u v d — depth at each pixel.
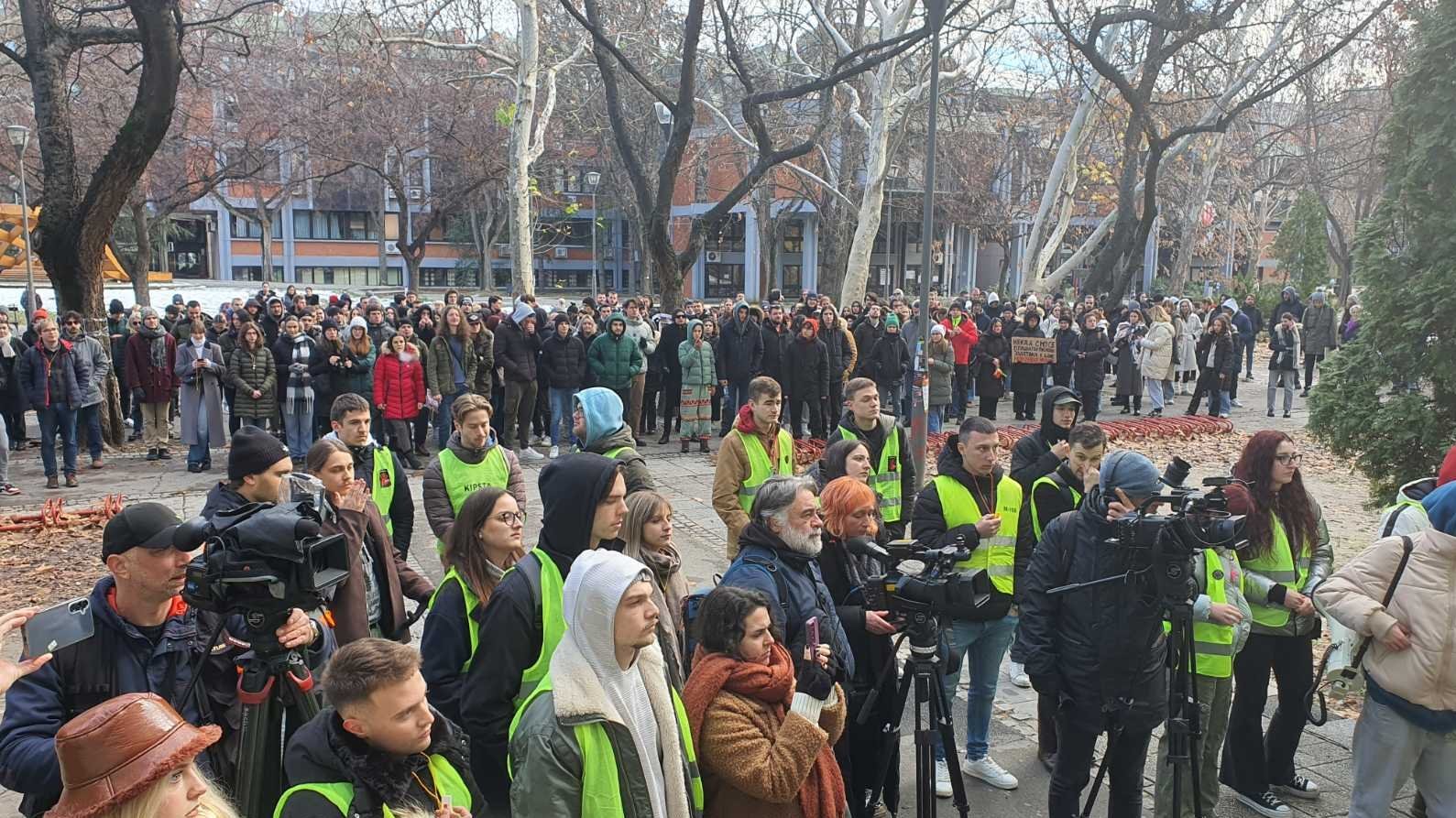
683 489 11.56
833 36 17.86
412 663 2.40
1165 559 3.67
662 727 2.87
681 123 13.27
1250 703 4.65
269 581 2.40
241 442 3.76
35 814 2.73
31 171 20.11
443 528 5.36
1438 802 3.90
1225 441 15.23
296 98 31.11
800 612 3.66
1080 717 3.98
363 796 2.36
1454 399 7.11
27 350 10.92
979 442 4.87
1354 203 39.25
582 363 12.98
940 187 39.47
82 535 9.17
